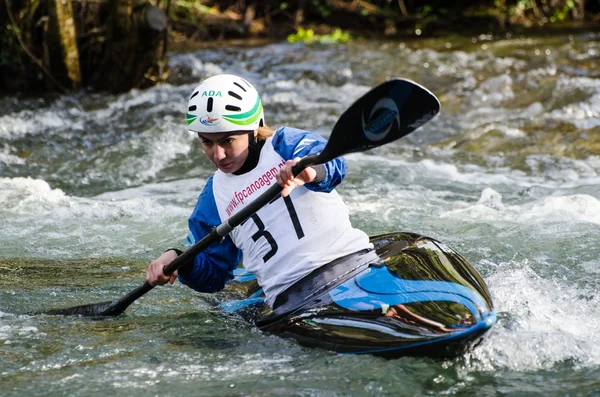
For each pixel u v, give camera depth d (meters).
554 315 8.57
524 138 17.39
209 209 8.46
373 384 7.11
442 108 20.33
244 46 26.36
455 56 24.64
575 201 12.67
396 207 12.84
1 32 21.27
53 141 17.80
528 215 12.28
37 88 21.73
